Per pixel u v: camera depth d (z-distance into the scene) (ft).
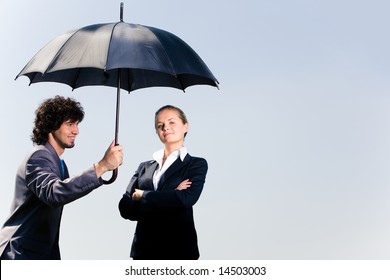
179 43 11.44
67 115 11.05
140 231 11.58
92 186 10.36
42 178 10.42
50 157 10.85
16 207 10.84
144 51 10.62
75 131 11.23
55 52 10.78
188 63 11.09
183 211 11.46
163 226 11.37
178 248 11.32
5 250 10.66
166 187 11.60
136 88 13.52
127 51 10.53
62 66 10.43
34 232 10.73
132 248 11.70
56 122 10.98
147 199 11.19
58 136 11.12
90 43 10.71
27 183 10.61
